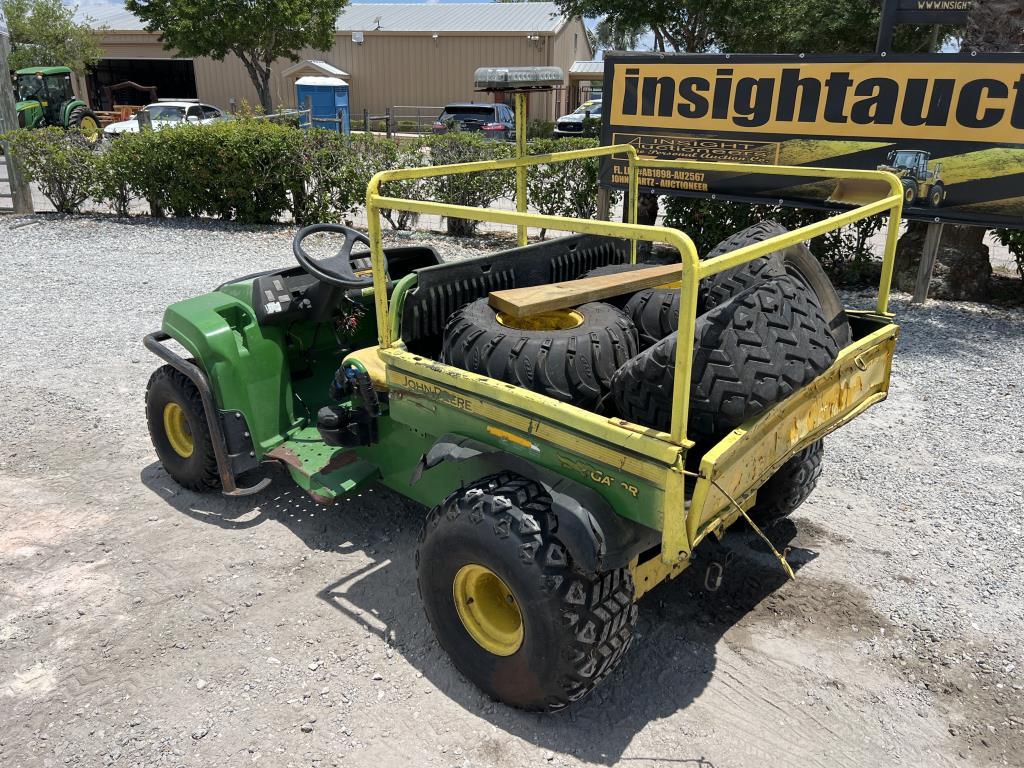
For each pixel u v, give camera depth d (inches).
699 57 331.9
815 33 805.9
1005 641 133.0
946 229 337.4
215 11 1012.5
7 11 1350.9
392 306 128.0
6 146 524.1
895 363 264.5
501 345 113.9
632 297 143.1
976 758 110.3
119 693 121.3
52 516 171.3
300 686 122.6
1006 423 217.3
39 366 259.3
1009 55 272.4
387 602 142.7
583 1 813.9
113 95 1423.5
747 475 105.0
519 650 109.6
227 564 154.3
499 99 1311.5
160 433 180.2
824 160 317.1
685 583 148.6
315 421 174.1
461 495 111.9
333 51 1354.6
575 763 108.7
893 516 171.8
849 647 132.0
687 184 352.2
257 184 484.7
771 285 104.8
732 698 120.9
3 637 133.6
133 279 372.5
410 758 109.4
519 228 159.3
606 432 98.3
